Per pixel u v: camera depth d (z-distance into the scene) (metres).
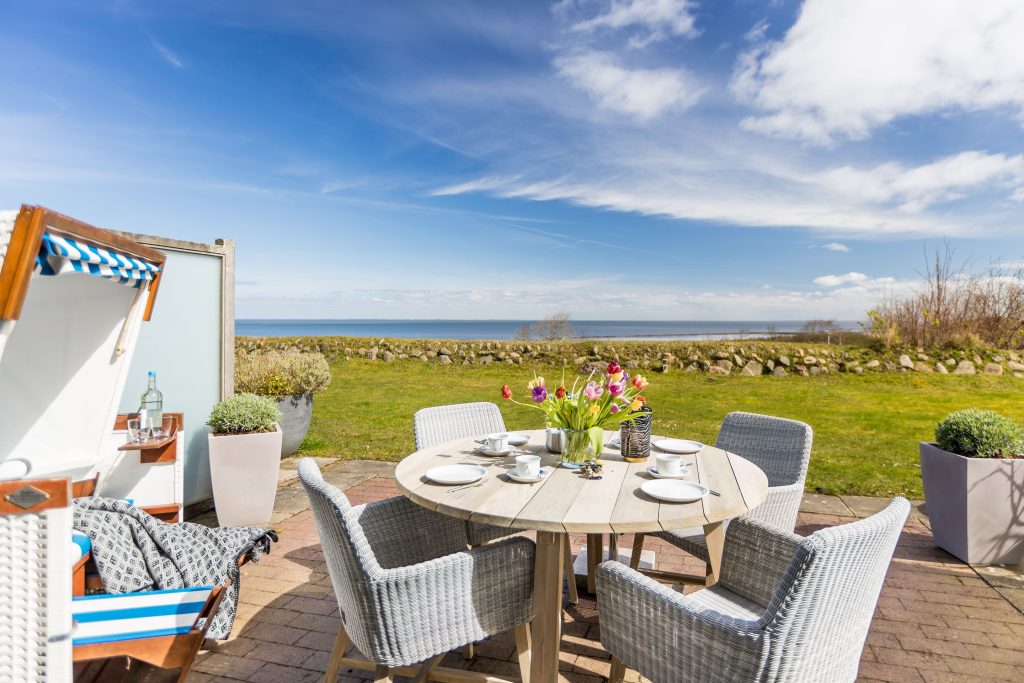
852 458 5.30
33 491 1.26
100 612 1.95
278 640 2.43
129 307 2.66
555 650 1.83
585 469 2.22
